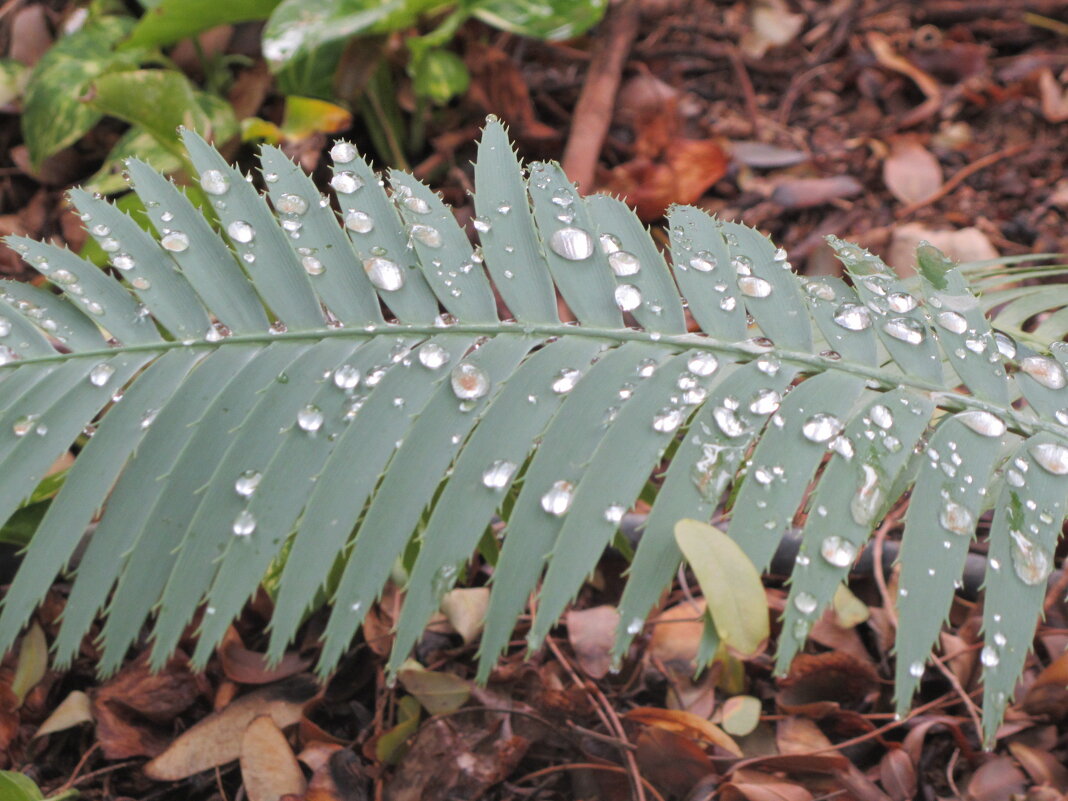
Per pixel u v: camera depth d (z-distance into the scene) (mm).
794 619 246
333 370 267
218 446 262
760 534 250
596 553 249
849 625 337
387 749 316
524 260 279
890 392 267
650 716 314
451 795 312
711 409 262
